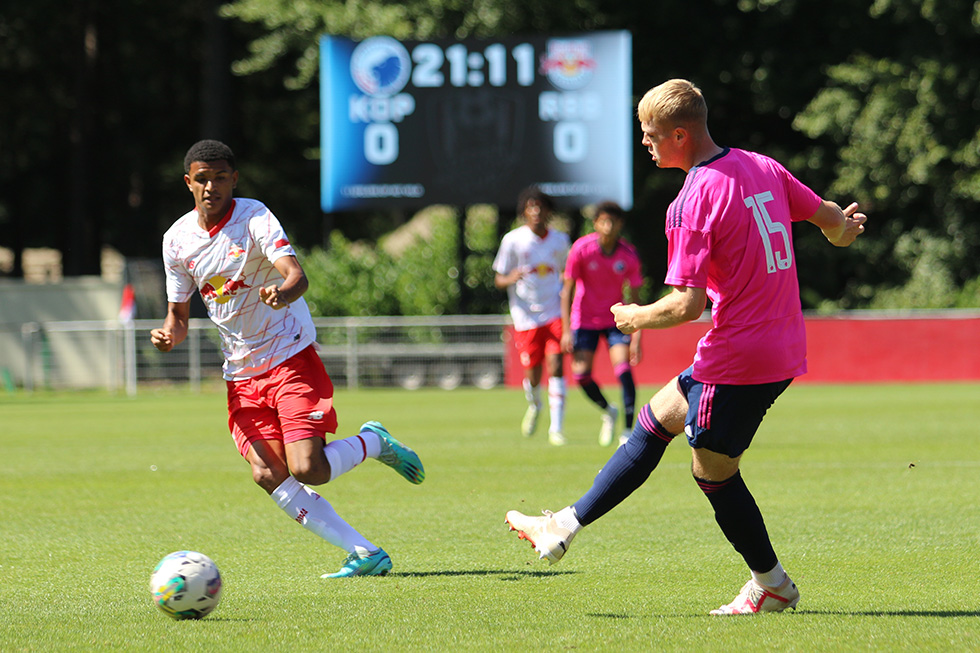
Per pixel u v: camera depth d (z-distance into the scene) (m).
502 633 13.65
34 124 120.31
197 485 29.84
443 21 97.88
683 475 30.53
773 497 26.06
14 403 70.19
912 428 44.53
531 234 40.34
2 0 111.69
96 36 113.38
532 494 27.14
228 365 17.78
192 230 17.52
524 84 81.81
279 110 115.06
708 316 75.75
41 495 27.92
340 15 97.88
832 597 15.77
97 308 88.75
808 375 76.19
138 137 124.00
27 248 144.25
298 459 17.14
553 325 40.47
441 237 86.81
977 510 23.92
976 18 87.94
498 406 61.72
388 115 82.19
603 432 39.31
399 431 45.78
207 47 105.00
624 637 13.37
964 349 75.69
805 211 15.04
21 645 13.20
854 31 104.19
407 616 14.64
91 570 18.45
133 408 64.12
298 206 120.94
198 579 14.47
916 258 100.50
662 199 109.44
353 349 78.75
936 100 92.38
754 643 12.98
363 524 22.95
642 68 108.06
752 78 105.94
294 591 16.47
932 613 14.63
